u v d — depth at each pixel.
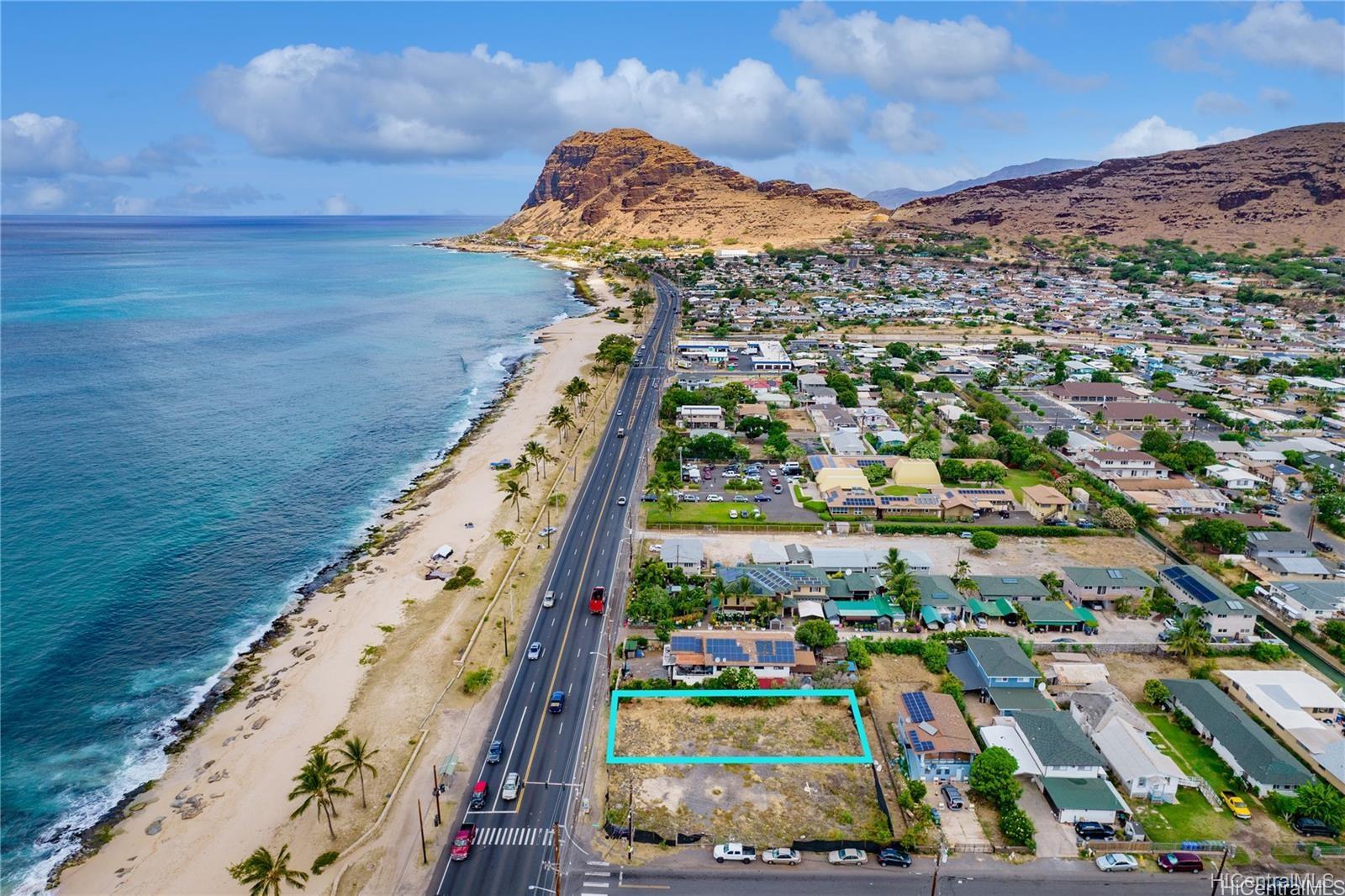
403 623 130.88
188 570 149.75
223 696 113.75
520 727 103.56
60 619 131.62
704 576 140.62
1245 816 88.12
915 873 81.25
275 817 90.44
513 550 155.75
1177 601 133.12
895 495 174.88
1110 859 81.62
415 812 89.38
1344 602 128.25
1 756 101.38
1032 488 178.38
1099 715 102.25
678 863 82.44
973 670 112.62
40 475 189.88
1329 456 198.62
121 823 90.56
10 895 81.06
